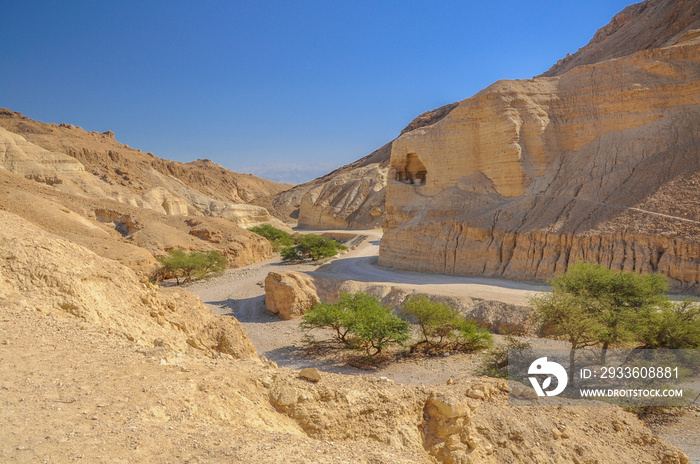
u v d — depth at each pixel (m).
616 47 84.44
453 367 22.20
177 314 15.64
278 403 8.08
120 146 172.25
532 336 24.52
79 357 8.18
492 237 40.06
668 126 37.75
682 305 20.66
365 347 25.91
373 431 8.43
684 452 12.72
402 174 53.44
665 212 31.84
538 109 43.72
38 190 52.16
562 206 37.72
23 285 11.52
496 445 9.99
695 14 66.12
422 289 33.41
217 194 176.00
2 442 5.37
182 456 5.72
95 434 5.80
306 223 116.38
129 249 43.06
